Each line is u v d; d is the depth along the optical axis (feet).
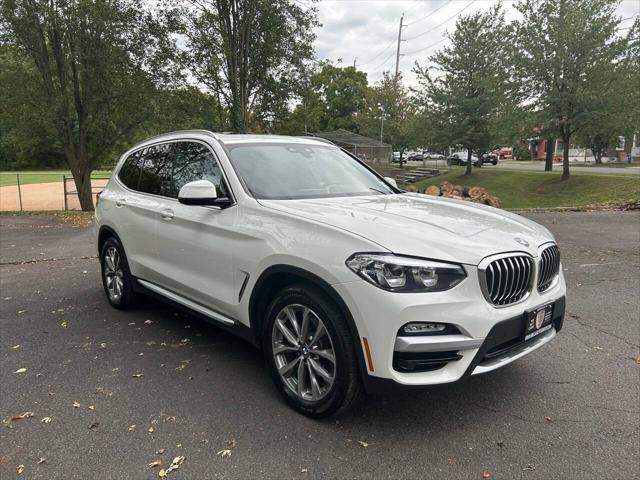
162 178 14.82
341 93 193.98
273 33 56.13
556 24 70.23
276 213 10.65
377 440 9.29
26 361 12.93
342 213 10.36
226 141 13.21
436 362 8.71
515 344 9.69
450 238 9.32
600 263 23.80
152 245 14.46
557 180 79.00
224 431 9.59
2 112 55.72
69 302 18.35
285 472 8.38
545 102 73.61
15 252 28.96
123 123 57.82
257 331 11.19
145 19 54.34
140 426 9.78
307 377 10.17
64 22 50.75
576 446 9.09
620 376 11.91
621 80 67.26
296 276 9.89
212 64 54.34
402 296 8.44
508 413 10.24
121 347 13.85
